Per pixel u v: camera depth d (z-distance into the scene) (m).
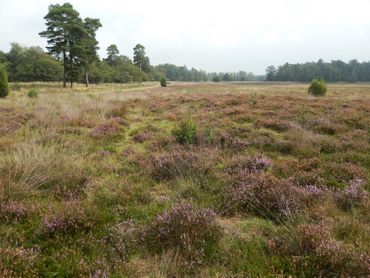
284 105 17.27
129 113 16.59
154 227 4.07
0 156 7.00
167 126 12.59
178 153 7.17
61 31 62.56
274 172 6.47
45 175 5.85
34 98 22.53
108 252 3.65
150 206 4.96
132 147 8.70
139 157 7.52
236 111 15.30
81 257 3.52
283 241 3.80
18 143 8.01
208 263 3.50
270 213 4.73
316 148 8.36
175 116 14.66
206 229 3.94
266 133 10.27
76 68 66.12
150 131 11.23
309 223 4.26
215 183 5.91
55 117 12.32
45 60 98.69
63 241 3.88
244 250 3.70
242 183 5.50
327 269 3.26
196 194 5.39
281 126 11.54
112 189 5.54
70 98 22.19
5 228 4.08
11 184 5.19
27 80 96.50
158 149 8.47
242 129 10.91
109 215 4.60
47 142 8.20
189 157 6.92
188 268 3.37
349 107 16.45
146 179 6.23
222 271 3.38
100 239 3.97
